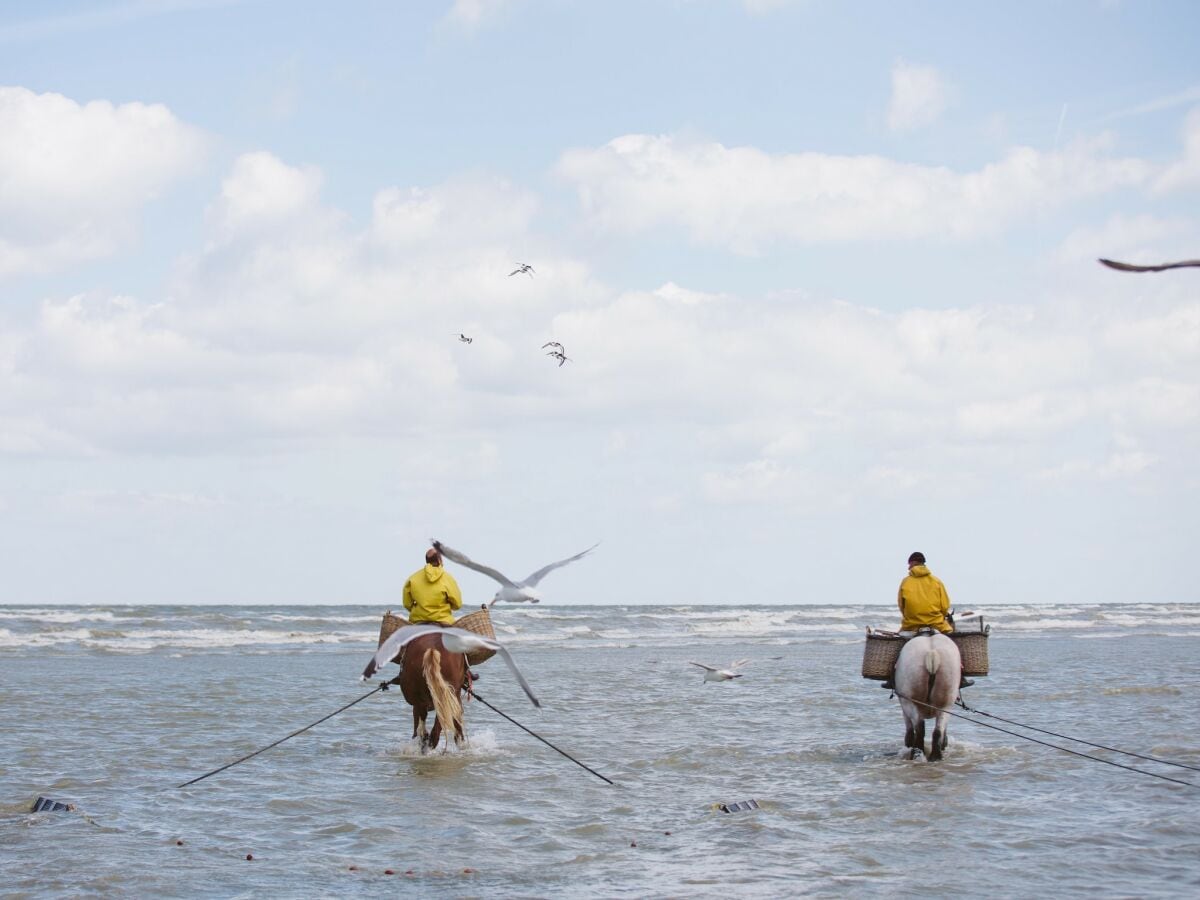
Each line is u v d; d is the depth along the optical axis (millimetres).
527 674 35250
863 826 13570
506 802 14969
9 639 48312
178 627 56906
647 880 11219
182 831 13297
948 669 17547
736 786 16094
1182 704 26094
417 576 18641
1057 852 12320
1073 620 83125
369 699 27156
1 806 14570
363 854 12258
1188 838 12977
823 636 62844
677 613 82688
